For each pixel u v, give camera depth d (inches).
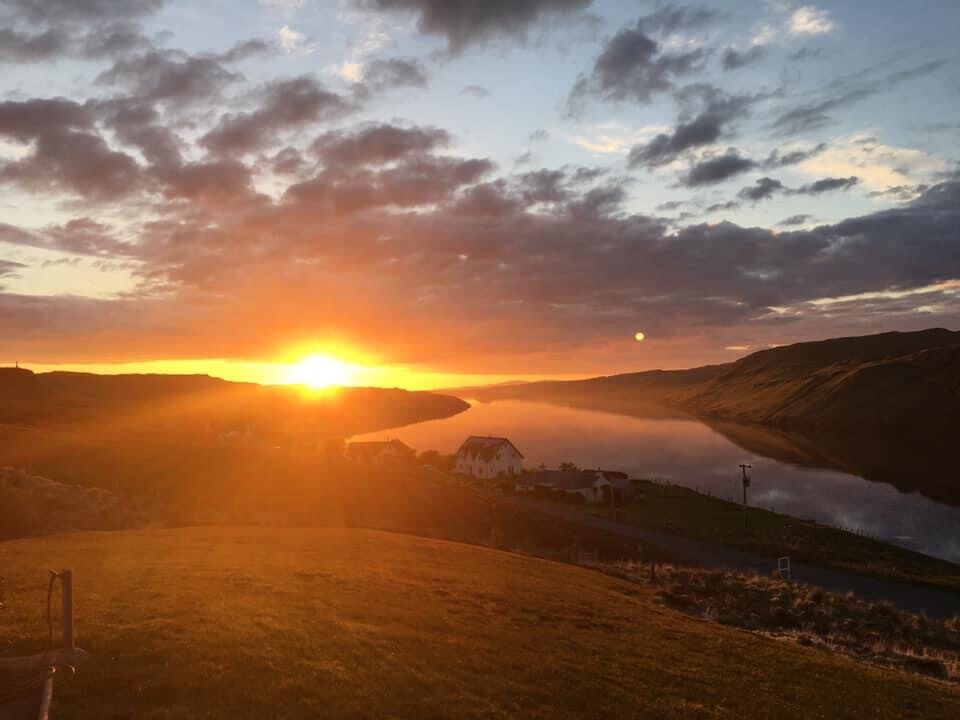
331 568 1221.7
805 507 4013.3
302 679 601.9
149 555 1250.6
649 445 7647.6
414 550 1593.3
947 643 1392.7
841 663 992.2
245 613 801.6
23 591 856.9
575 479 4146.2
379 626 826.8
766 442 7578.7
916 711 803.4
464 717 588.7
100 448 3831.2
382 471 3873.0
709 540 2906.0
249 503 3070.9
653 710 687.7
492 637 863.1
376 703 580.7
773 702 766.5
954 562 2824.8
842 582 2217.0
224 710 530.9
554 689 701.9
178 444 4254.4
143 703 532.7
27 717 492.7
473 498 3491.6
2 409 6205.7
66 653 587.8
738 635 1103.6
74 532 1795.0
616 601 1264.8
